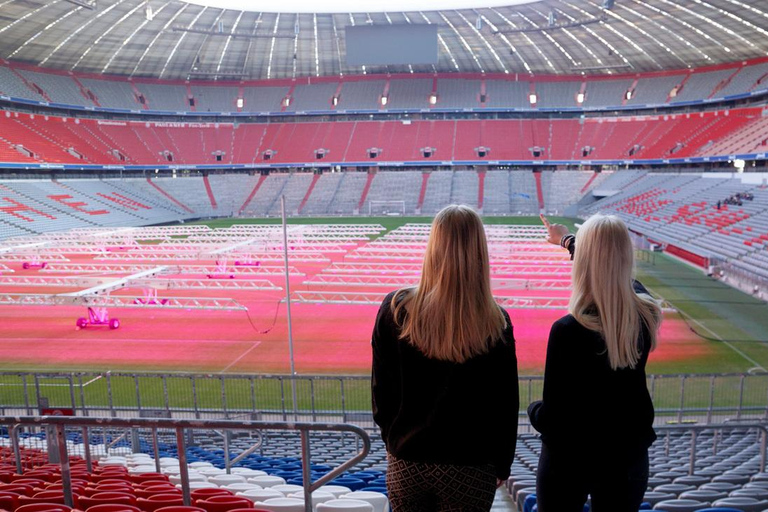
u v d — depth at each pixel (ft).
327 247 155.33
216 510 14.71
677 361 67.26
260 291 112.06
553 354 8.14
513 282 86.22
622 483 8.22
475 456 7.41
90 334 84.94
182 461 13.99
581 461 8.18
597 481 8.28
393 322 7.62
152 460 30.91
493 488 7.70
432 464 7.42
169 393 60.29
